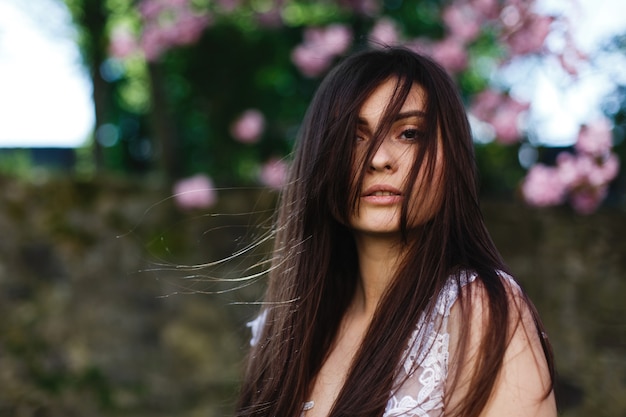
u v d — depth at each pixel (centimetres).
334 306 129
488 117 314
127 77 704
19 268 418
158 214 428
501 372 96
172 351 405
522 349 97
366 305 124
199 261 415
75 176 436
